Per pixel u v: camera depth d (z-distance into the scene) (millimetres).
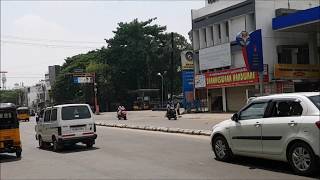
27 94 154250
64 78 92188
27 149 20625
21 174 12805
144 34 82688
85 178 11297
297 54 40469
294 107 10320
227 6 41625
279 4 39469
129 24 81875
